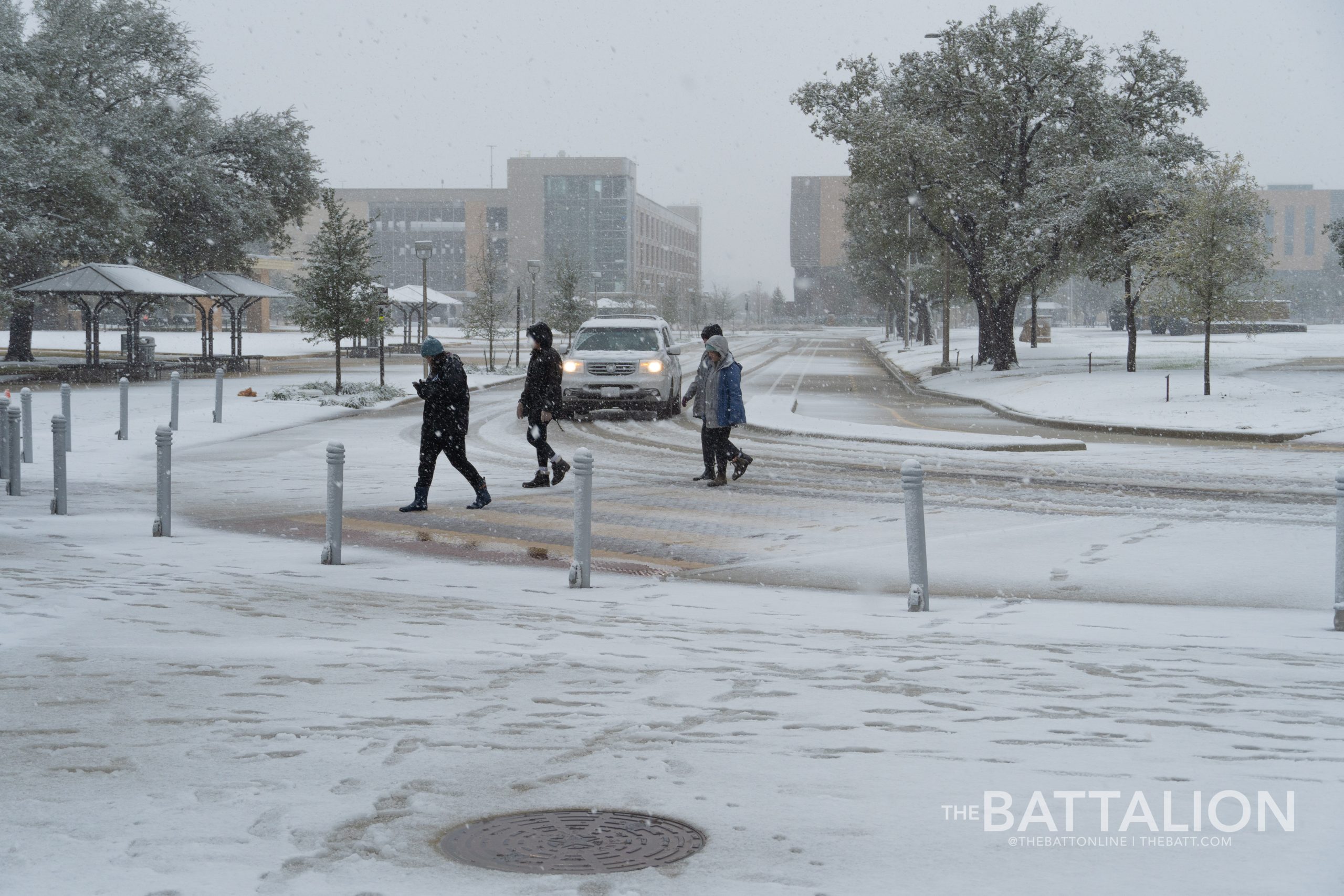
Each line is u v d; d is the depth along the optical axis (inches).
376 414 1164.5
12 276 1946.4
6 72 1780.3
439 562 412.5
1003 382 1626.5
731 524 507.2
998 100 1712.6
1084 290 6102.4
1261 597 360.8
